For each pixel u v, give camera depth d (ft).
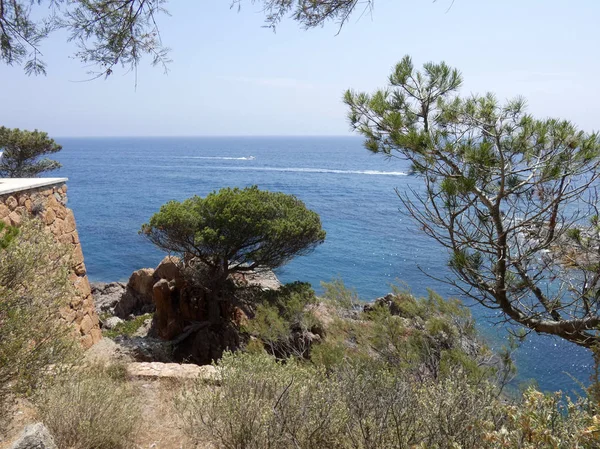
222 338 53.52
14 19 13.73
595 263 14.06
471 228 15.25
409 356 18.94
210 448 14.48
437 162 14.48
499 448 8.17
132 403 15.71
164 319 53.42
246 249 57.16
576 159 13.43
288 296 48.78
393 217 172.14
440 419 10.19
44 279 13.00
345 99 15.55
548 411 8.07
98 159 555.28
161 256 122.62
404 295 24.12
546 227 14.43
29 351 12.11
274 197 59.52
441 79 14.82
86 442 13.33
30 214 23.50
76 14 12.79
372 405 12.09
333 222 163.12
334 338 23.25
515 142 13.88
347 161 521.24
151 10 12.81
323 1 13.17
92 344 28.71
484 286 15.42
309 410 12.32
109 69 13.01
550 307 14.92
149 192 250.16
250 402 12.87
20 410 15.56
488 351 19.80
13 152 80.07
